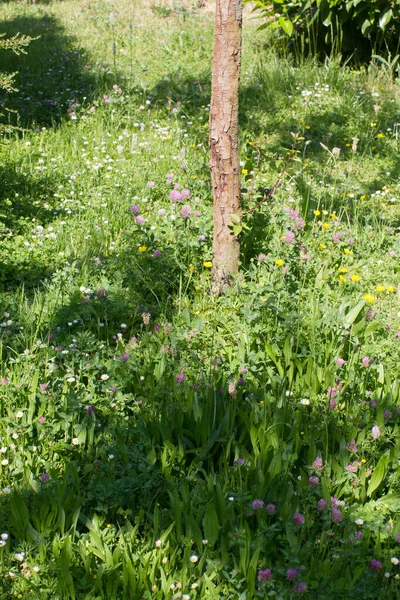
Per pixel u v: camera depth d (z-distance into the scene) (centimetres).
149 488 351
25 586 305
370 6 951
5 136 805
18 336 465
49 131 818
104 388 411
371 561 310
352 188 709
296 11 1038
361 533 327
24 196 679
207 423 382
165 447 365
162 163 739
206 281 537
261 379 429
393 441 394
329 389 406
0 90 926
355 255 589
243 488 349
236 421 400
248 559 313
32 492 346
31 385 408
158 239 580
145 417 393
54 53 1070
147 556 316
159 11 1297
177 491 350
